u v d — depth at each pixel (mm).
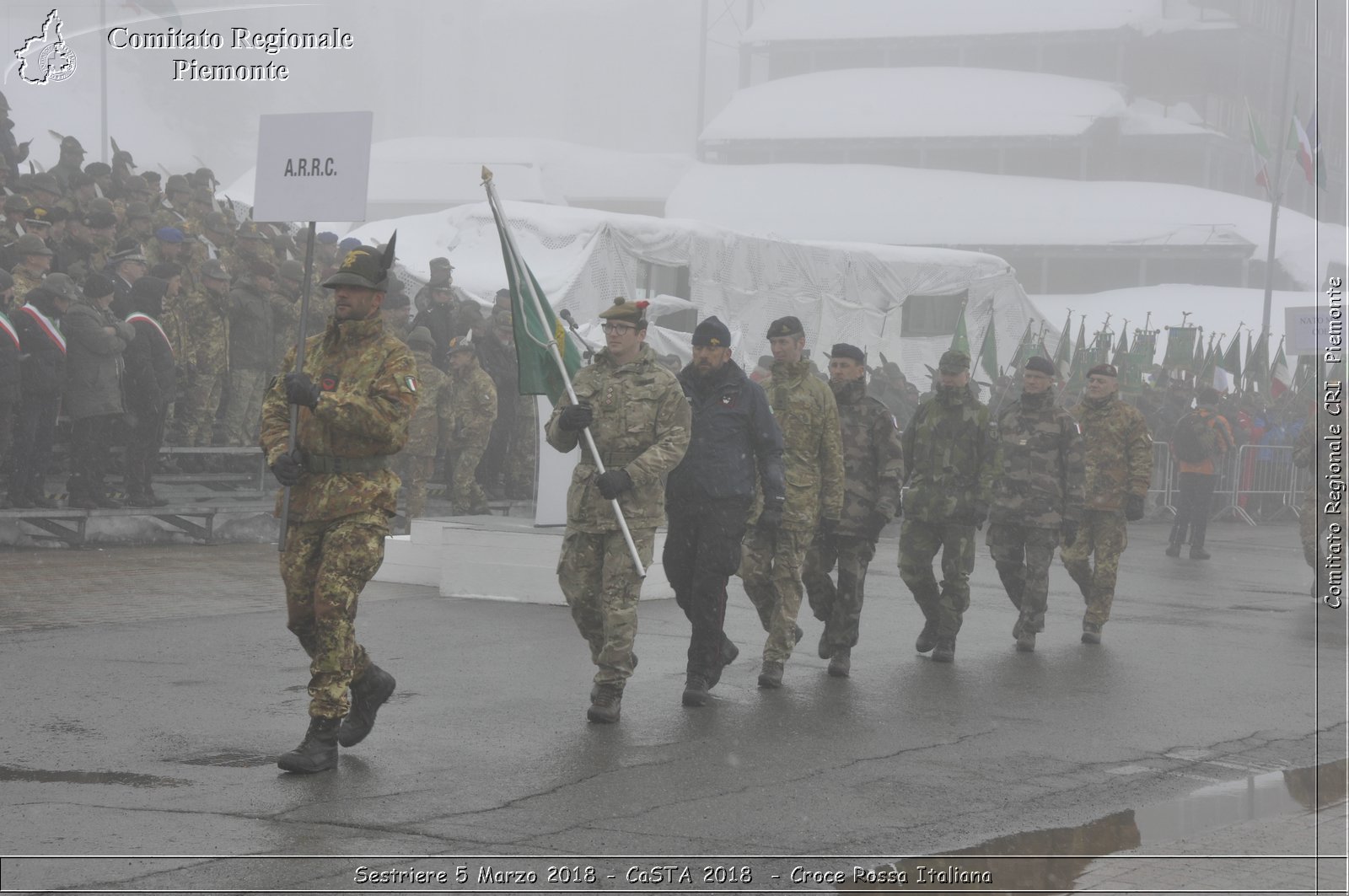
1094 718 11445
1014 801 8742
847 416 12836
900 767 9484
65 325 19750
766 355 33281
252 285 23562
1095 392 15703
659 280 30969
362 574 8867
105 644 13078
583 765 9180
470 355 23797
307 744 8805
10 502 19438
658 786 8703
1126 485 15586
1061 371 41125
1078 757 10047
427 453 23000
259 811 7875
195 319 22953
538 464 17250
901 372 37188
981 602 18609
